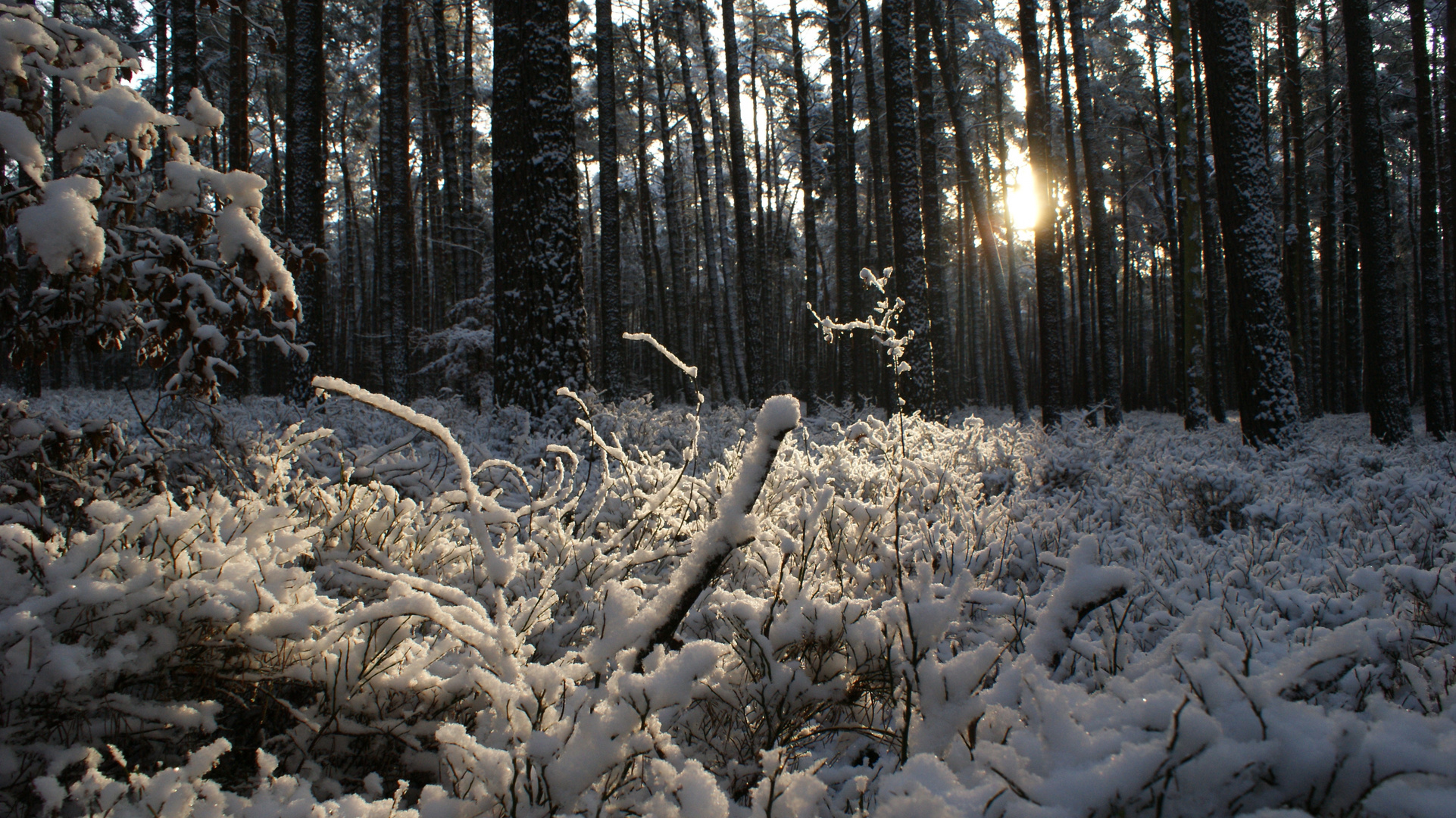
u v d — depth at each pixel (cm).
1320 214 2803
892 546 266
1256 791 118
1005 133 3200
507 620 165
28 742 143
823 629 193
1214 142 952
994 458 723
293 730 167
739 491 175
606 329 1862
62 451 271
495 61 859
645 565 282
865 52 2362
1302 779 117
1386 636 204
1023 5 1545
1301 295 2258
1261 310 908
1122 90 2766
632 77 3145
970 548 293
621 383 1861
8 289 273
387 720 167
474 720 180
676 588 175
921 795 115
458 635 161
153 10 1956
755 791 138
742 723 190
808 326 2261
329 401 877
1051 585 307
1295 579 331
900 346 348
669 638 199
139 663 155
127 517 172
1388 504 530
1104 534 448
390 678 172
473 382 1691
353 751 172
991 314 4303
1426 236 1323
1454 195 1369
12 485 237
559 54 852
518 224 834
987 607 232
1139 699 139
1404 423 1170
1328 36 2266
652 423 855
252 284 305
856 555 277
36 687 142
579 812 139
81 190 236
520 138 839
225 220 269
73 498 250
